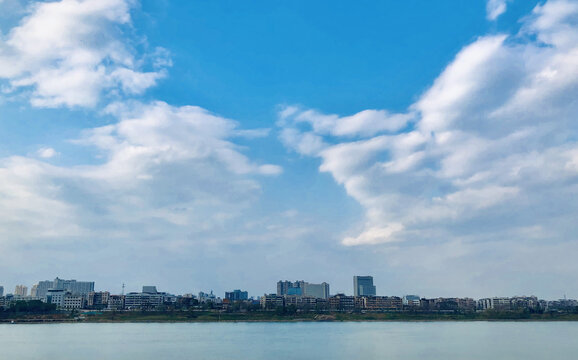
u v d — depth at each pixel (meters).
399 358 153.75
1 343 195.75
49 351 168.50
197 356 157.12
